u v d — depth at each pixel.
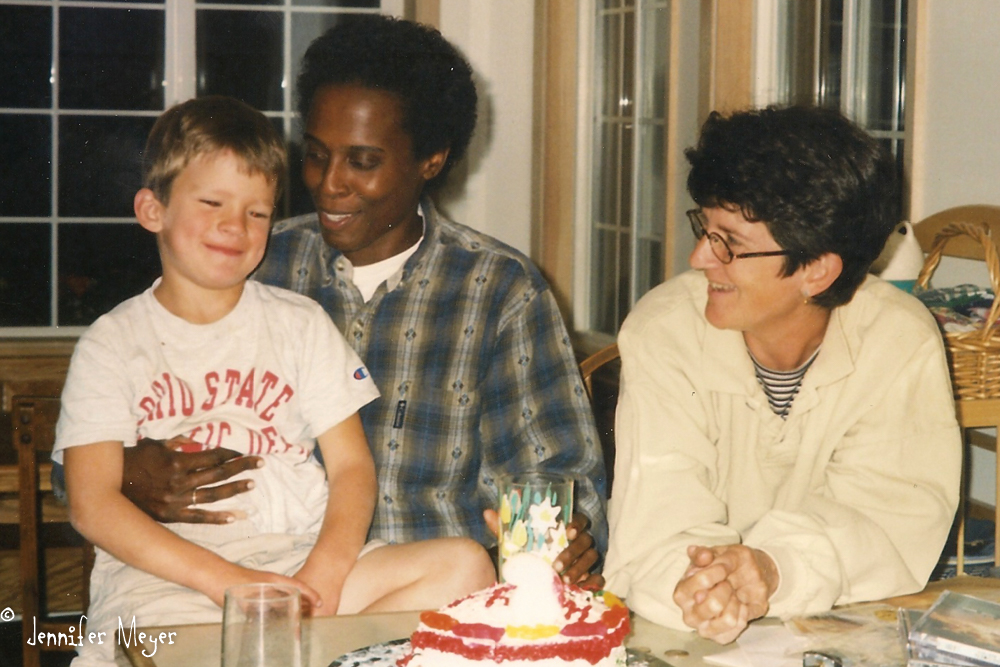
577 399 1.71
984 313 2.11
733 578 1.11
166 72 4.07
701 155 1.30
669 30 3.26
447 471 1.70
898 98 2.70
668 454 1.35
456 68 1.73
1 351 3.77
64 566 3.11
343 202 1.62
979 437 2.43
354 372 1.58
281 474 1.52
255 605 0.91
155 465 1.45
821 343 1.38
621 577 1.31
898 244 2.36
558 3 3.86
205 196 1.48
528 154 4.12
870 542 1.24
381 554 1.44
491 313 1.72
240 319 1.54
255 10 4.12
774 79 2.88
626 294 3.69
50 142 3.98
